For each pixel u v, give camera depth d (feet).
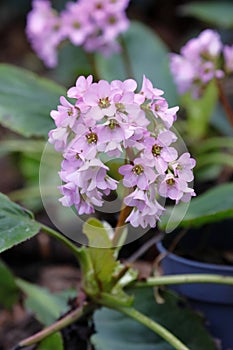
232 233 2.59
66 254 3.38
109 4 3.05
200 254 2.56
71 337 2.15
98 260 2.00
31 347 2.09
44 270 3.34
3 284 2.56
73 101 2.46
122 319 2.31
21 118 2.64
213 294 2.31
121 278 2.06
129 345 2.27
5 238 1.83
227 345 2.37
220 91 2.74
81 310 2.07
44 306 2.53
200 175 3.23
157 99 1.71
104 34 3.12
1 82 2.76
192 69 2.72
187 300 2.36
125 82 1.64
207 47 2.70
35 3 3.23
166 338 1.99
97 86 1.63
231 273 2.27
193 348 2.27
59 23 3.19
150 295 2.32
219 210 2.15
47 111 2.70
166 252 2.34
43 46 3.27
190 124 3.30
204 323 2.30
